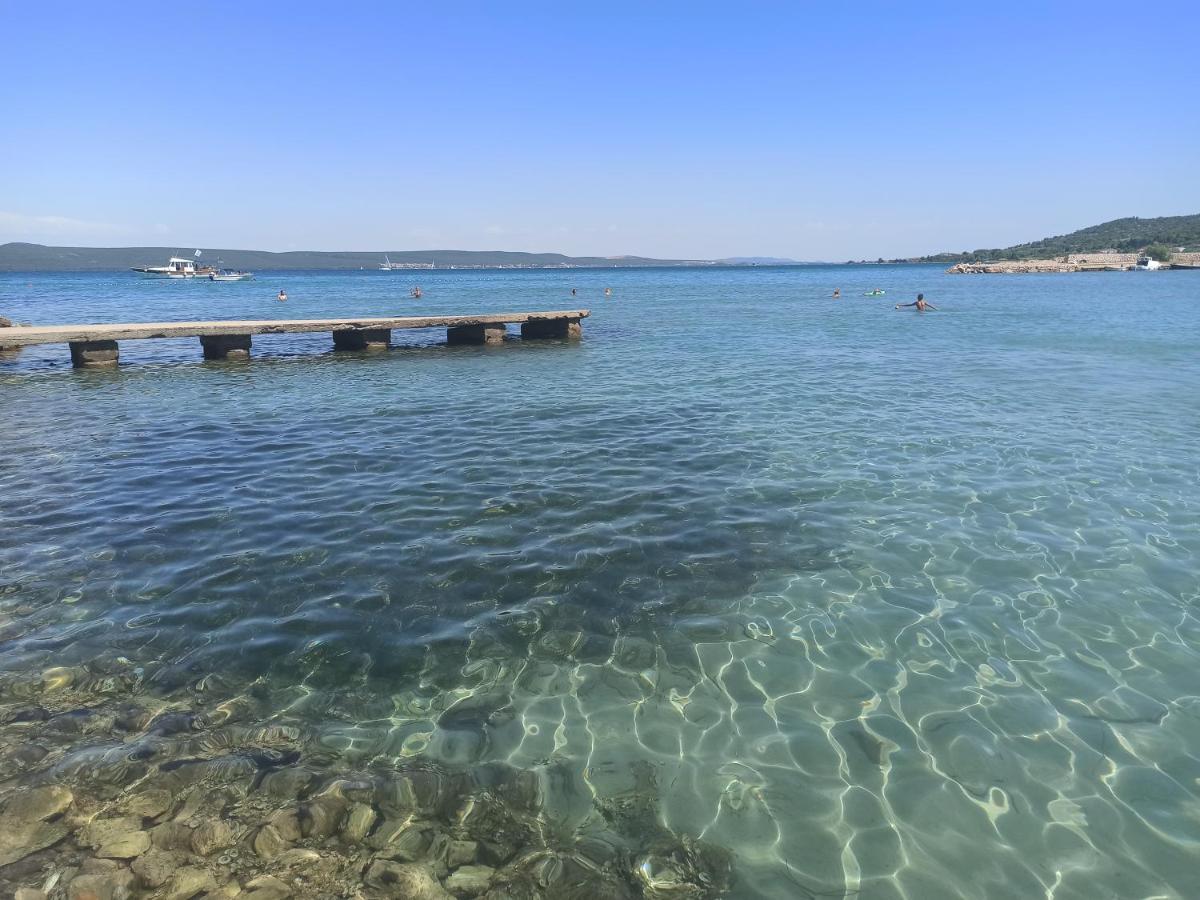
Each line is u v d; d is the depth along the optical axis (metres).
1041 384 16.92
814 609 6.20
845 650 5.59
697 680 5.18
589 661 5.40
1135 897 3.44
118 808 3.83
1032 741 4.56
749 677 5.23
